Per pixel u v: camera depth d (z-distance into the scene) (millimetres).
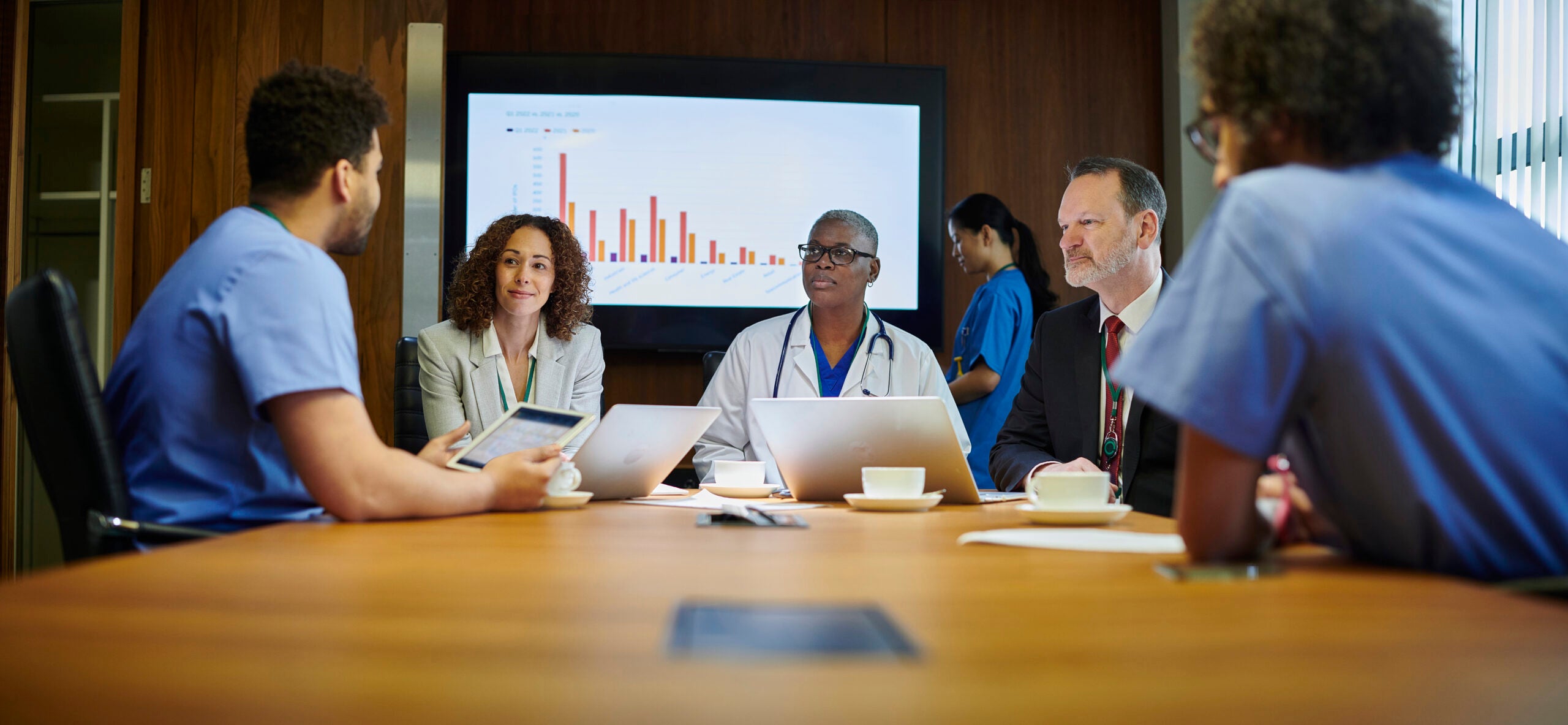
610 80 3902
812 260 2693
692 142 3932
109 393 1381
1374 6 872
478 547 977
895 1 4164
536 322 2645
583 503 1528
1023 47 4219
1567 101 2855
